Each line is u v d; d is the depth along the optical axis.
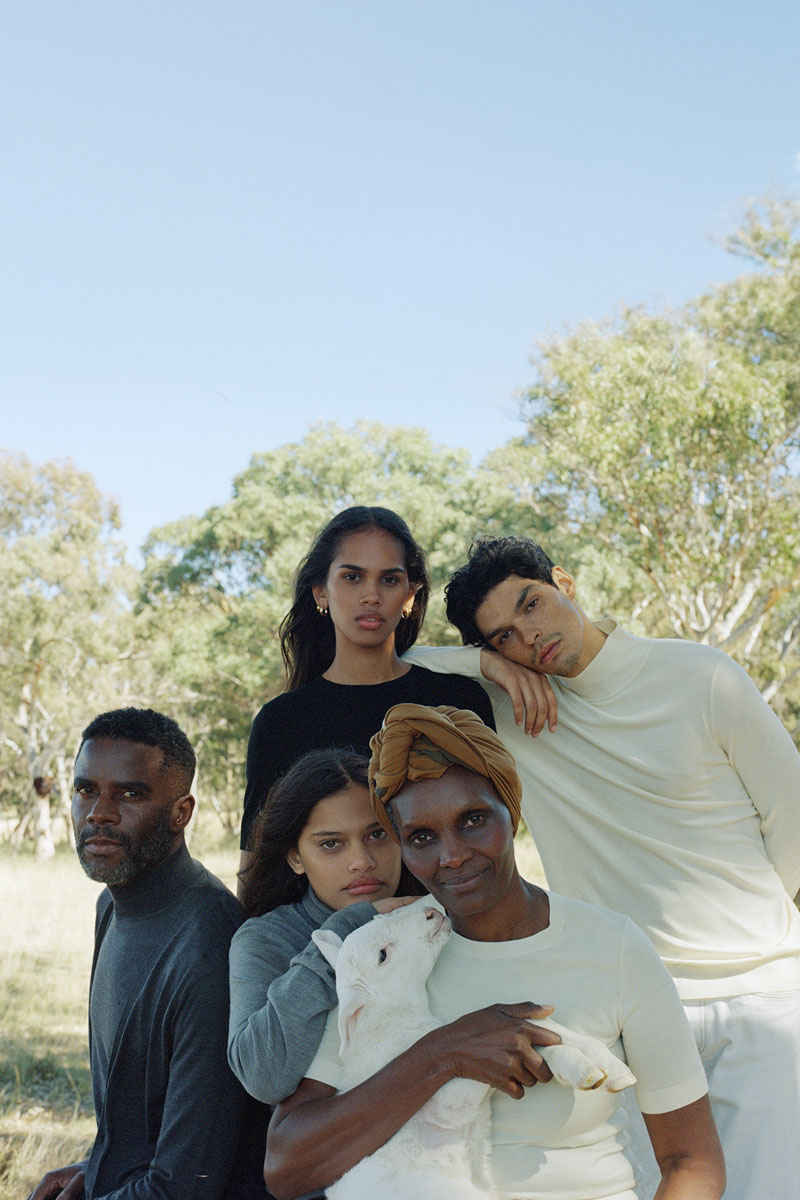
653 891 2.96
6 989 8.94
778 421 16.55
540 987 1.97
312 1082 1.94
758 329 18.48
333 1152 1.83
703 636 17.52
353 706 3.19
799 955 2.93
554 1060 1.78
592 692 3.10
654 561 17.67
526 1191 1.84
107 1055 2.41
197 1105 2.22
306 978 2.02
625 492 17.08
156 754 2.44
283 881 2.42
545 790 3.14
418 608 3.49
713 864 2.93
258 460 26.27
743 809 3.01
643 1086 1.99
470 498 22.39
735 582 17.23
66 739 30.86
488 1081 1.79
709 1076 2.86
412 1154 1.81
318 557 3.31
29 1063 6.98
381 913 2.12
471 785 1.95
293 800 2.34
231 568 27.62
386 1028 1.93
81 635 29.88
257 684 23.98
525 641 3.06
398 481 23.56
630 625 19.05
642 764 3.00
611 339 17.61
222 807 33.47
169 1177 2.18
